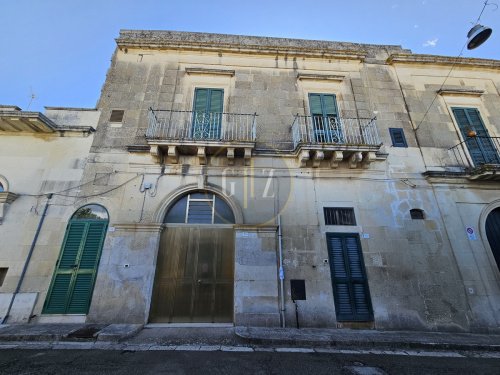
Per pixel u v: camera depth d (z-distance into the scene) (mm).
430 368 4074
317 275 6398
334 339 5074
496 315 6254
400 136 8148
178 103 7957
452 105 8828
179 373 3662
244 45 8641
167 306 6074
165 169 7102
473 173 7395
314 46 9539
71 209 6633
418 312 6234
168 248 6508
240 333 5211
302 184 7230
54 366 3814
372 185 7375
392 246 6793
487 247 6918
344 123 8102
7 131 7223
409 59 9195
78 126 7320
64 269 6117
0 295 5805
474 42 6473
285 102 8266
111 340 4867
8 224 6355
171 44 8531
